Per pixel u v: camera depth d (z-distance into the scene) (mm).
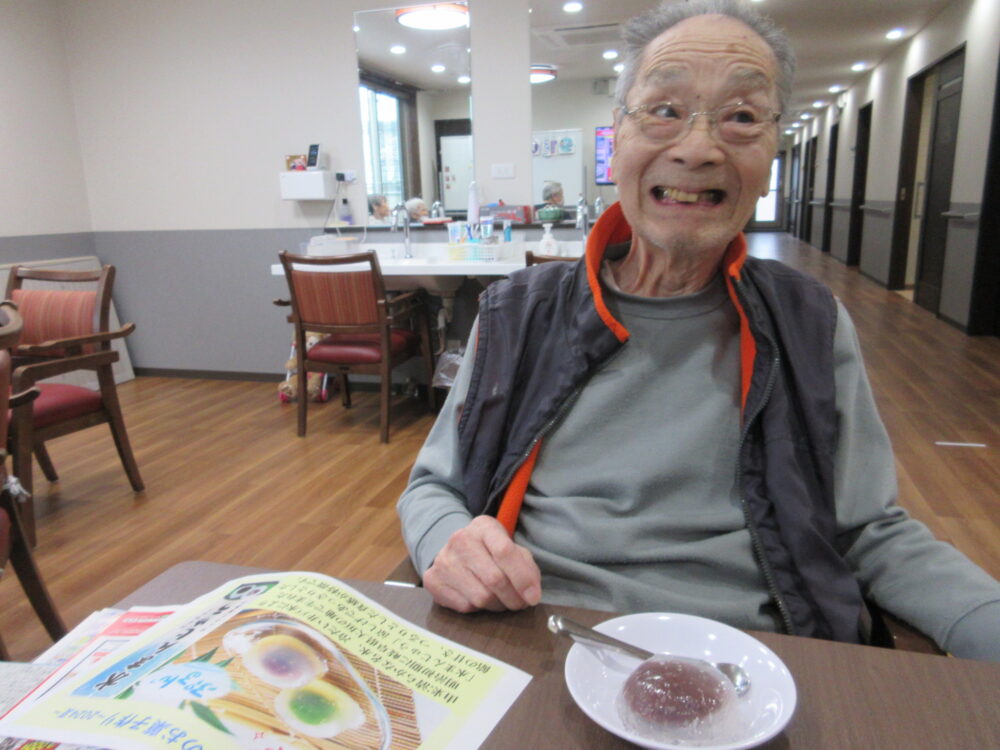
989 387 3633
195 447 3107
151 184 4230
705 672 494
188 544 2201
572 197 3871
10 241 3854
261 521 2354
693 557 803
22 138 3904
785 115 829
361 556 2109
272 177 4047
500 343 923
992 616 670
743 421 827
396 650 568
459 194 3910
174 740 448
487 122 3766
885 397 3520
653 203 834
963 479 2525
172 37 3986
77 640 597
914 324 5332
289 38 3848
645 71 801
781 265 950
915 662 545
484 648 580
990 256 4703
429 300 3883
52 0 4035
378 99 3838
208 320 4352
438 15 3678
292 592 638
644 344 875
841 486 845
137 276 4391
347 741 463
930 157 5941
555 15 3643
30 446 2143
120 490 2631
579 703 477
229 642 556
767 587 815
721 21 787
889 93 7398
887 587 776
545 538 847
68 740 448
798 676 532
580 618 625
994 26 4586
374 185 3947
